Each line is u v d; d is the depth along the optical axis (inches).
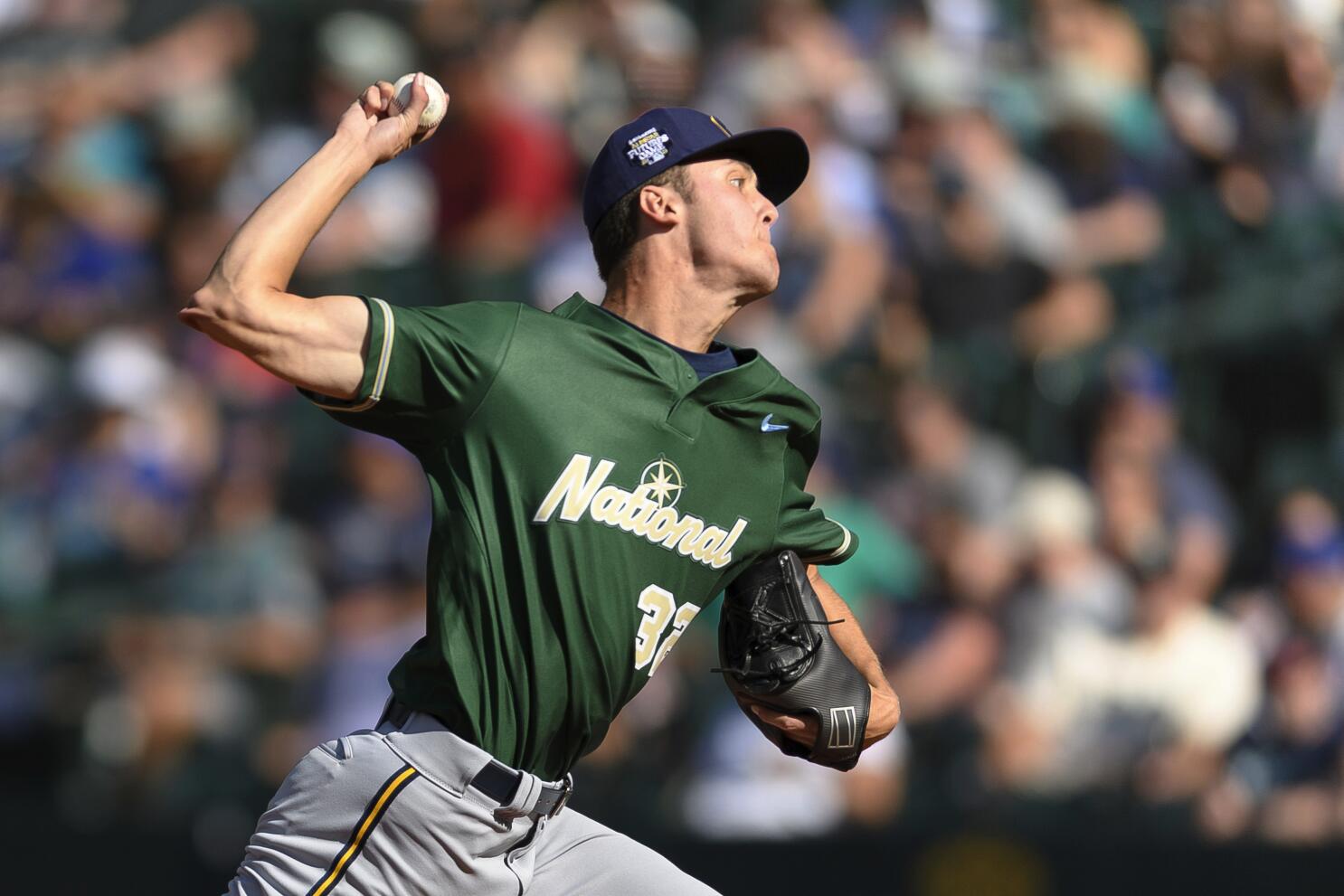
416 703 429.4
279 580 1065.5
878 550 991.6
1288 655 966.4
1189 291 1109.7
